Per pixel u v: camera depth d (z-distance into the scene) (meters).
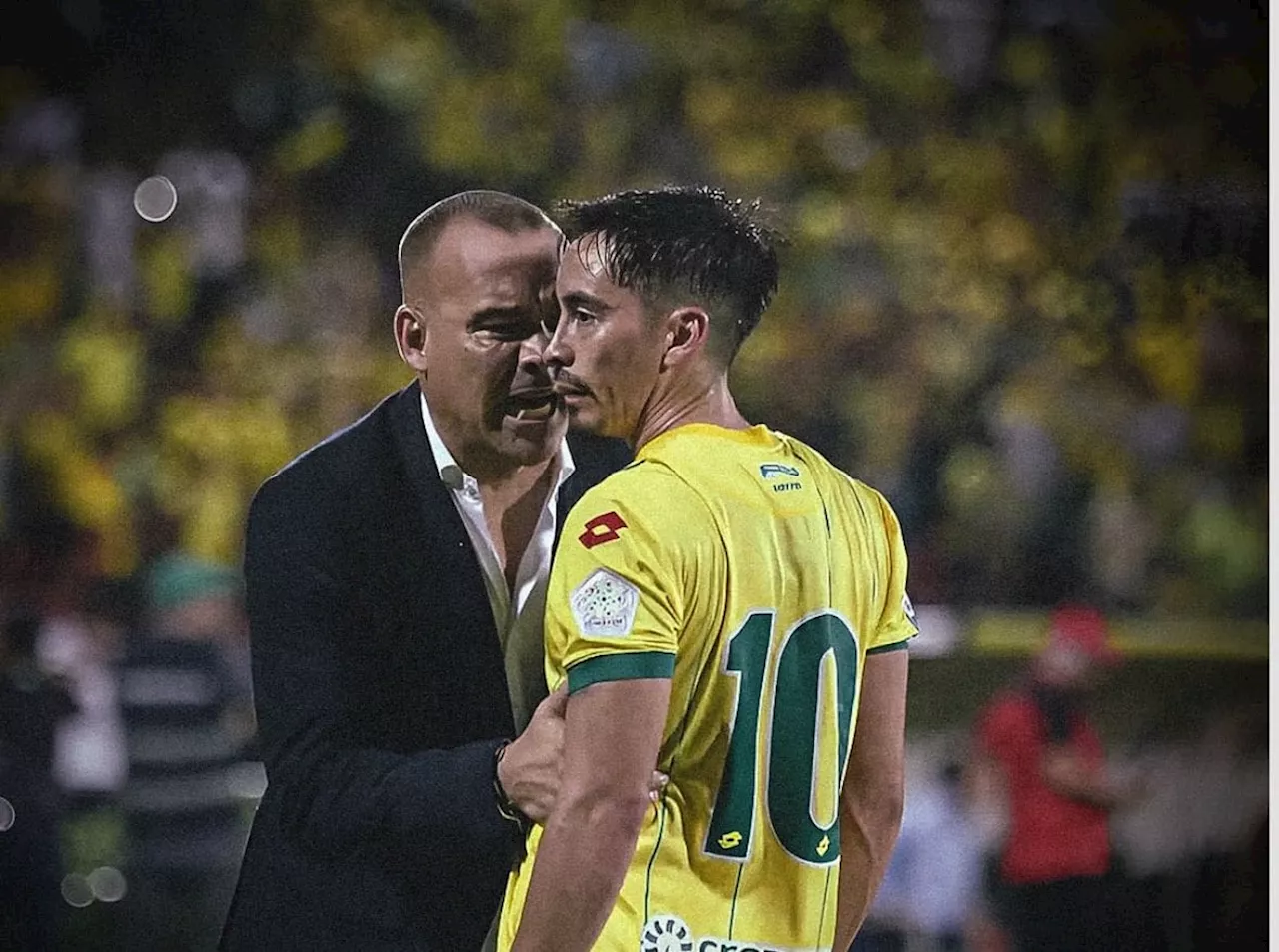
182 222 29.55
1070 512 29.33
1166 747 23.53
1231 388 30.64
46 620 23.03
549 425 10.10
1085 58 32.91
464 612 10.13
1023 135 32.72
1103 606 28.44
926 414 30.03
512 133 31.39
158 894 19.94
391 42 31.36
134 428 28.19
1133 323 31.12
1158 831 22.27
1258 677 24.14
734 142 32.28
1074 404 30.42
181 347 28.98
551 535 10.33
